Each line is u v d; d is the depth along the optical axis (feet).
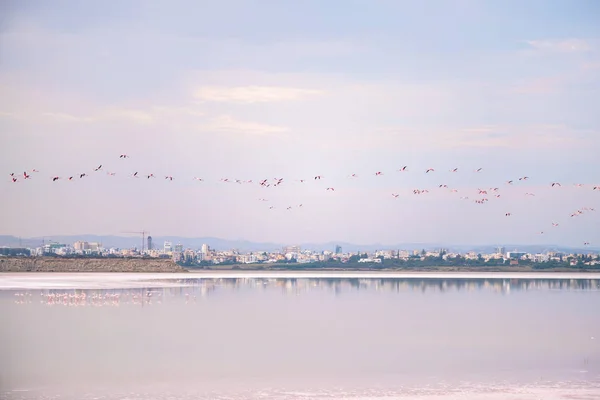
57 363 167.84
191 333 216.54
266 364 167.84
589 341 207.21
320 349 189.06
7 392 140.26
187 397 137.28
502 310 301.63
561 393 142.10
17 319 248.93
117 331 219.61
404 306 317.83
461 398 137.80
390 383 149.48
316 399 136.26
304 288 458.91
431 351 187.73
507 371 162.40
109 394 139.13
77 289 401.70
